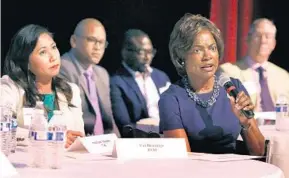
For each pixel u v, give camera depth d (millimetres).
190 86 6344
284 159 7430
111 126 10945
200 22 6387
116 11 11039
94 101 10797
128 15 11125
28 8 10539
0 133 4543
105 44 10953
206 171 4102
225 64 11734
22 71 7395
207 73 6234
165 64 11328
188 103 6219
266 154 6793
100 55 10898
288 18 12172
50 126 4074
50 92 7562
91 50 10789
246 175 3988
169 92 6324
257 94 11820
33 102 7203
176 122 6129
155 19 11273
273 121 9719
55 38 10617
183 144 4977
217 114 6207
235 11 11805
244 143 6328
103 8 10945
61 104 7562
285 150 7426
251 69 11875
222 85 6164
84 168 4074
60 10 10672
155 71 11281
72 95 7727
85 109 10711
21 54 7445
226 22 11766
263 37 12055
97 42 10844
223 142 6191
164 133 6191
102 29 10914
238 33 11867
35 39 7504
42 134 4047
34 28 7566
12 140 4895
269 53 12078
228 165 4484
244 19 11906
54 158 4023
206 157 4918
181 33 6379
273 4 12148
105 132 10898
